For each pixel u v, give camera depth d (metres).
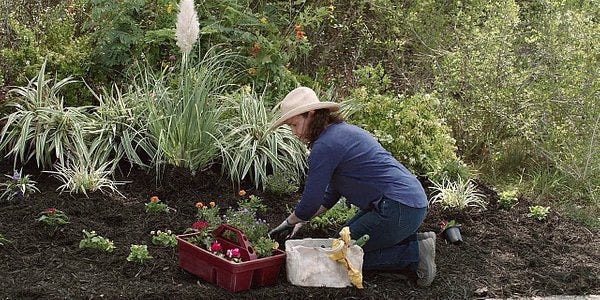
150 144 6.91
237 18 8.16
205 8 8.34
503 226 6.54
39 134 6.71
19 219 5.72
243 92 7.40
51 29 7.93
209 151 6.77
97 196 6.27
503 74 8.27
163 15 8.22
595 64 8.09
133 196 6.39
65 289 4.68
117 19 7.75
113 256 5.23
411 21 9.68
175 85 7.36
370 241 5.01
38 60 7.45
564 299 5.24
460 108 8.52
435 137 7.66
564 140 8.05
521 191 7.88
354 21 9.98
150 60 7.93
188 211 6.20
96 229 5.67
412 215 4.91
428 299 5.01
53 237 5.47
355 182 4.95
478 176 8.20
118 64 7.85
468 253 5.88
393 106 7.71
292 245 5.07
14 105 6.92
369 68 8.48
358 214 5.15
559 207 7.43
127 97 7.29
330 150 4.86
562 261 5.90
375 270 5.27
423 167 7.45
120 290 4.71
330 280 4.93
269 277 4.88
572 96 8.05
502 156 8.56
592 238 6.50
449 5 9.81
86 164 6.71
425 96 7.84
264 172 6.73
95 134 6.96
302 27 9.08
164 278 4.96
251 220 5.15
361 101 7.83
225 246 4.94
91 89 7.54
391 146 7.50
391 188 4.91
